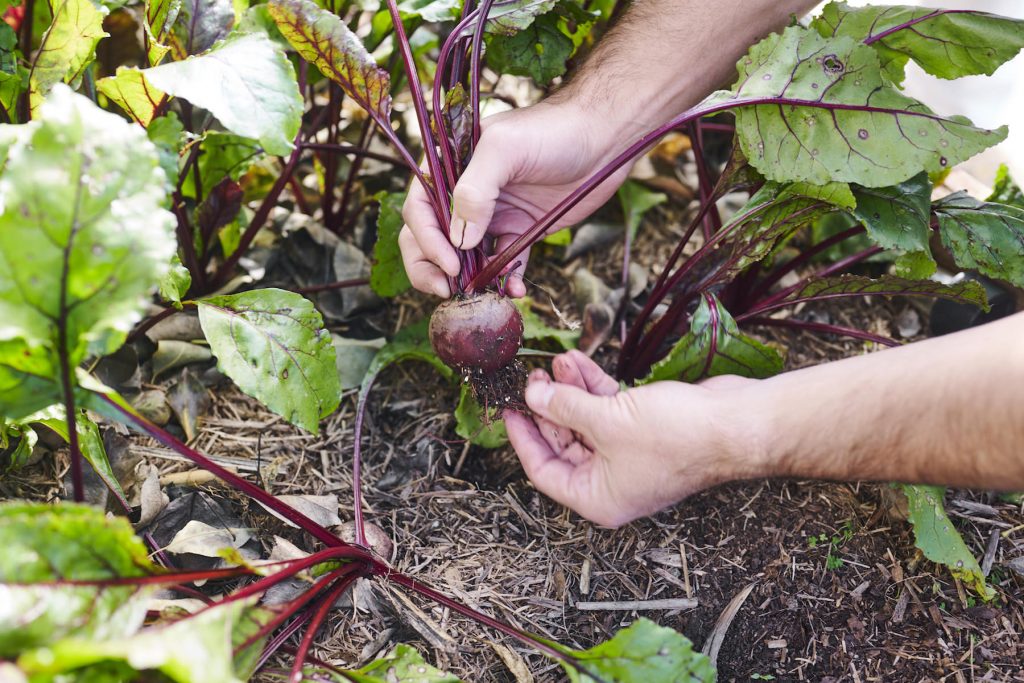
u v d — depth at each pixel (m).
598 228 1.88
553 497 1.27
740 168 1.36
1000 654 1.27
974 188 1.81
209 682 0.82
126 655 0.77
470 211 1.24
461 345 1.32
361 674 1.05
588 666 1.07
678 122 1.26
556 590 1.34
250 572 1.05
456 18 1.49
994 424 0.90
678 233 1.92
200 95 1.10
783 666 1.26
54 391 0.98
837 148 1.22
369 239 1.84
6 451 1.33
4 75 1.21
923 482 1.00
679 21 1.34
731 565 1.38
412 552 1.36
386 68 1.83
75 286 0.90
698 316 1.27
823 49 1.23
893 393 0.97
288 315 1.29
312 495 1.39
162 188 0.94
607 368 1.65
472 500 1.45
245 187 1.77
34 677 0.76
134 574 0.93
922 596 1.34
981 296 1.36
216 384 1.55
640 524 1.42
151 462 1.40
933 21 1.30
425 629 1.26
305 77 1.60
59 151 0.89
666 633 1.04
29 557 0.85
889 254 1.75
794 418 1.03
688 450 1.09
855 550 1.39
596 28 1.78
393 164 1.81
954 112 1.95
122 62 1.78
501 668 1.24
